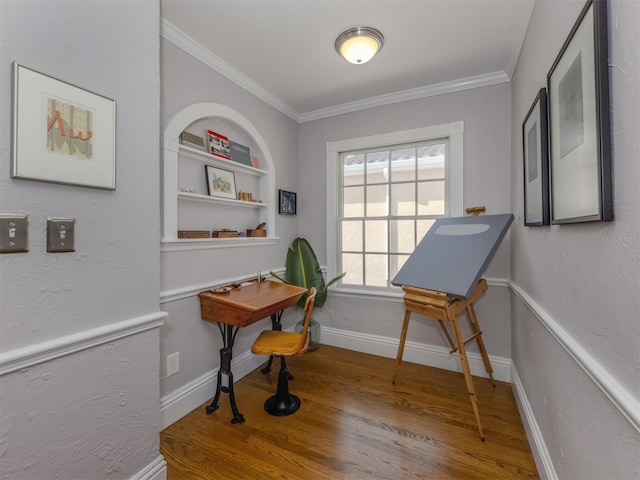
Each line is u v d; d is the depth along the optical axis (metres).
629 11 0.68
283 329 2.89
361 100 2.80
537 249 1.51
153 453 1.33
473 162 2.42
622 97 0.71
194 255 1.99
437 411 1.91
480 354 2.40
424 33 1.87
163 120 1.78
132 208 1.25
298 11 1.68
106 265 1.16
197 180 2.09
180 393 1.86
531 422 1.58
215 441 1.65
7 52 0.89
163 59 1.78
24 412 0.94
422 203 2.69
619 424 0.75
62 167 1.01
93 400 1.12
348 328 2.96
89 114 1.09
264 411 1.92
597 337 0.85
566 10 1.10
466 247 1.95
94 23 1.11
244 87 2.40
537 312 1.40
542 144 1.31
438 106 2.54
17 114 0.90
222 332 1.94
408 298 1.99
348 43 1.87
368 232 2.91
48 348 0.97
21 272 0.93
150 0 1.32
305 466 1.47
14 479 0.92
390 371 2.47
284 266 2.93
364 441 1.64
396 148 2.78
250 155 2.56
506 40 1.93
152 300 1.33
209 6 1.63
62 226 1.02
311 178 3.11
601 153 0.77
